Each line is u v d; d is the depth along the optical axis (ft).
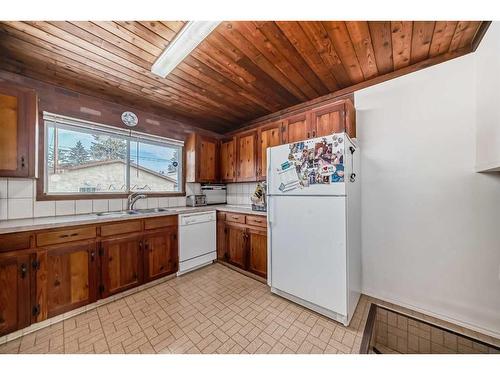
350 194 5.59
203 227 9.34
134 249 7.00
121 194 8.40
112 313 5.92
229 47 5.32
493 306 5.06
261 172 9.16
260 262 8.01
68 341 4.83
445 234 5.60
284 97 8.13
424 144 5.87
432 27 4.66
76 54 5.51
